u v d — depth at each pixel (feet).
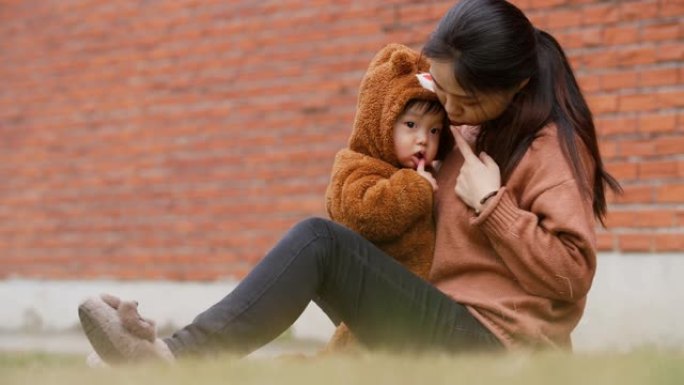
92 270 41.55
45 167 43.16
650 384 10.19
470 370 11.51
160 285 39.45
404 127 16.42
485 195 15.37
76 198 42.14
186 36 39.14
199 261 38.50
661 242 28.07
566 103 16.05
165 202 39.52
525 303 15.31
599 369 11.17
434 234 16.34
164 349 14.12
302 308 14.94
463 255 15.79
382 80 16.55
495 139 15.93
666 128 28.22
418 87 16.28
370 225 15.87
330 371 11.72
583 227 15.08
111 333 13.91
